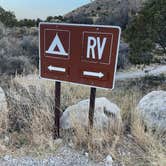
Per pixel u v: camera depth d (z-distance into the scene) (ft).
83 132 11.74
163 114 12.54
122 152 10.96
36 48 46.21
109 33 10.68
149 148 10.64
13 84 18.53
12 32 72.79
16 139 12.07
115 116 13.06
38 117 13.04
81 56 11.37
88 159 10.61
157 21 28.86
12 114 13.74
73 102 15.85
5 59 34.22
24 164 10.28
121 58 49.08
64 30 11.48
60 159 10.62
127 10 96.58
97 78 11.19
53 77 12.10
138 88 25.29
